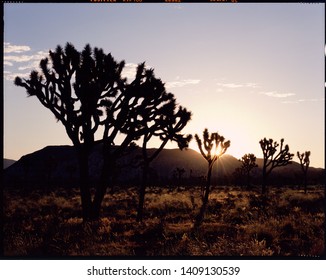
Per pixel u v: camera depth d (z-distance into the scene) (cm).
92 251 1057
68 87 1833
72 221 1783
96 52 1817
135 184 7906
